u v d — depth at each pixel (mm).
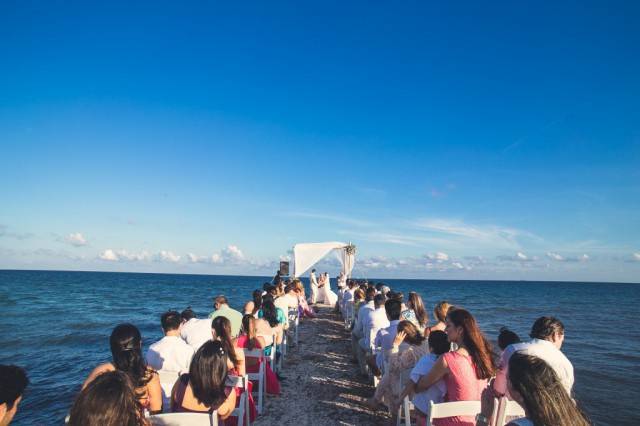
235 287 67438
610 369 12469
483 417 3531
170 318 4754
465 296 57438
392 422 4879
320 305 19000
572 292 86250
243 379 4277
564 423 1742
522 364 1923
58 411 7988
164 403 4242
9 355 12797
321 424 5219
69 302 32219
